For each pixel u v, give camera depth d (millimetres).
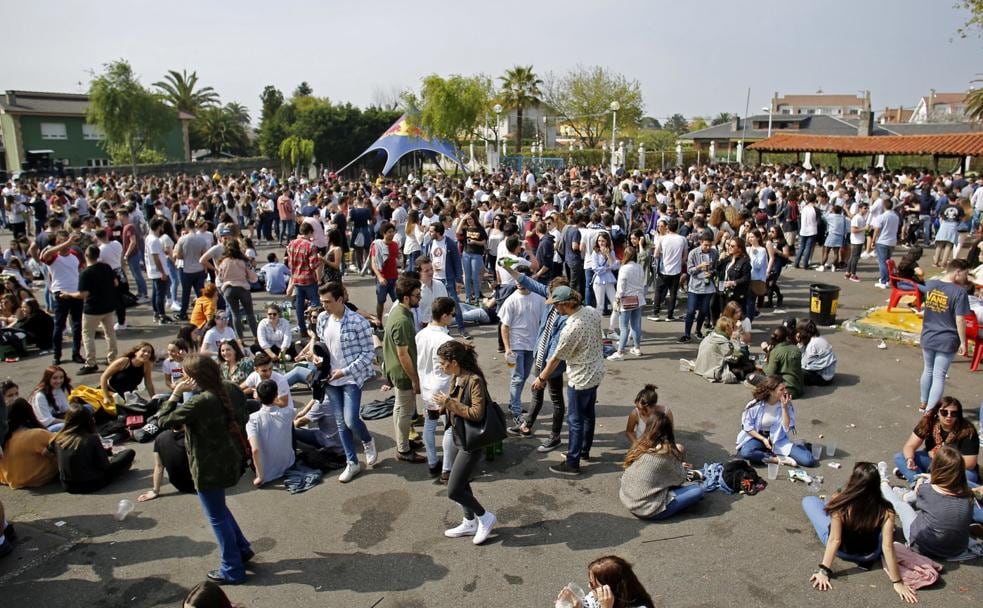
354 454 6332
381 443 7074
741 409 7824
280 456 6289
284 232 21000
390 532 5445
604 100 58625
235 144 78688
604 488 6086
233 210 21828
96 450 6246
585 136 62344
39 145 51031
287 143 58312
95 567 5070
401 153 38281
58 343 9781
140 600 4688
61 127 51906
